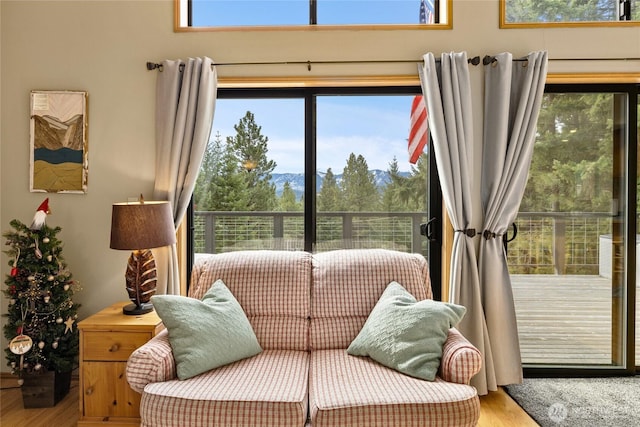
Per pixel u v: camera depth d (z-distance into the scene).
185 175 2.62
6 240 2.69
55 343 2.32
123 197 2.67
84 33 2.65
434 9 2.78
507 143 2.56
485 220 2.56
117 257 2.69
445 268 2.69
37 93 2.63
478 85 2.60
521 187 2.55
